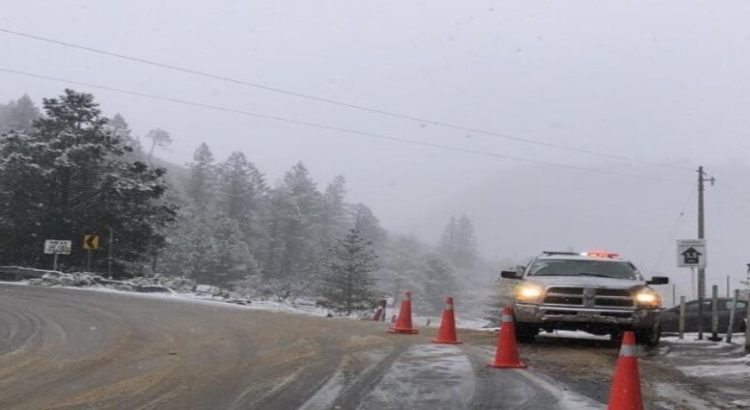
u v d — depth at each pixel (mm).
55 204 43312
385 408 7258
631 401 6293
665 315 22219
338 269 64875
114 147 45875
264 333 13977
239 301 28688
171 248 86812
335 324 16250
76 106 44969
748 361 10938
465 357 10742
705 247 19062
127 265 43844
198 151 118875
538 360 10703
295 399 7703
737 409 7500
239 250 91250
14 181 42875
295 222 114125
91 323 15633
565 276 12742
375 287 80125
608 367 10078
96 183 44250
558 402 7531
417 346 12086
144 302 22547
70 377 9133
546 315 12047
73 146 42969
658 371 10031
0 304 20406
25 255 42562
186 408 7379
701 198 38125
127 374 9328
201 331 14305
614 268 13383
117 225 43281
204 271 87312
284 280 103062
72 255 42500
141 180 45094
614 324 11922
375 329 15266
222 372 9422
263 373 9328
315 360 10398
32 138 44281
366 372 9328
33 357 10820
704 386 8859
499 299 64438
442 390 8141
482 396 7828
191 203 107125
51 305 20266
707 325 21578
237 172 113188
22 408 7438
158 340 12844
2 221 42594
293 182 126938
